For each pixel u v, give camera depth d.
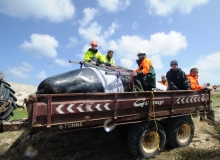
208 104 5.79
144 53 5.07
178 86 5.99
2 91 3.81
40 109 2.91
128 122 3.92
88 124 3.38
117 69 4.84
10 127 3.02
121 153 4.55
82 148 4.76
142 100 4.00
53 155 4.35
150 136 4.38
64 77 3.81
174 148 4.88
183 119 4.93
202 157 3.80
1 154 4.32
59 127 3.09
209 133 4.41
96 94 3.40
